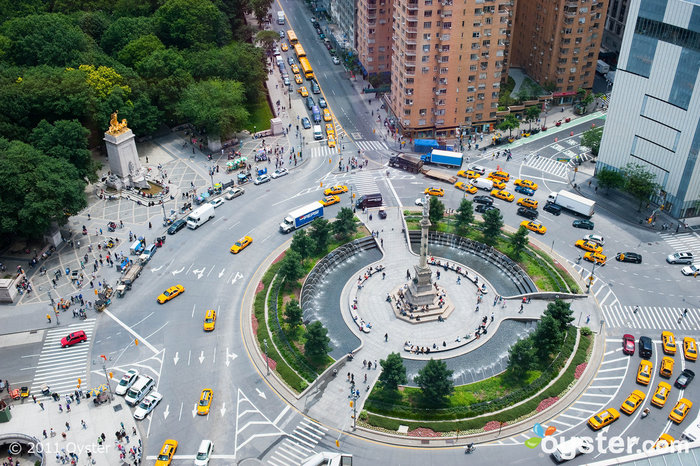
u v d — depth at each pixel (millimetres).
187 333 142125
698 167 165500
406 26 193250
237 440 118062
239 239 172250
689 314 146250
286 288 153375
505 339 140875
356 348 137500
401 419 120625
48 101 190875
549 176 197375
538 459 113875
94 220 179500
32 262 162000
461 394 125750
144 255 162625
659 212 179750
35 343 140250
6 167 155625
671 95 164375
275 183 196125
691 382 128500
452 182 194250
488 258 165875
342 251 167000
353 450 115875
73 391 128750
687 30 154875
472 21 193625
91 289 154750
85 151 181000
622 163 185875
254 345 138750
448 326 144125
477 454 114750
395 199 187875
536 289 152250
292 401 125438
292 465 113312
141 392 125625
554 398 125125
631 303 149500
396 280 158125
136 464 113438
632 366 132625
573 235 172375
